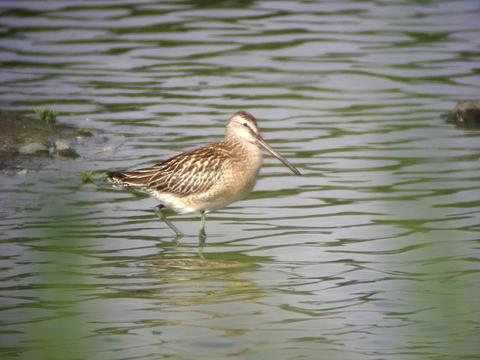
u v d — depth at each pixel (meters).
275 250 13.75
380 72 22.20
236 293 12.30
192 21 25.83
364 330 11.21
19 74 22.20
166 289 12.45
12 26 25.25
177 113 19.97
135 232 14.57
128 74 22.28
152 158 17.55
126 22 25.73
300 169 17.02
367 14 26.33
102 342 10.91
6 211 15.02
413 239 13.93
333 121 19.39
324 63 22.81
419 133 18.59
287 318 11.56
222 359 10.52
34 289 12.35
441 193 15.63
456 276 12.51
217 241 14.23
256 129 14.79
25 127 18.97
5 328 11.23
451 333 11.09
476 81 21.53
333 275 12.84
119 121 19.58
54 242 13.77
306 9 26.86
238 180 14.71
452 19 25.67
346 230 14.36
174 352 10.65
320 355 10.57
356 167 17.02
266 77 22.03
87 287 12.47
